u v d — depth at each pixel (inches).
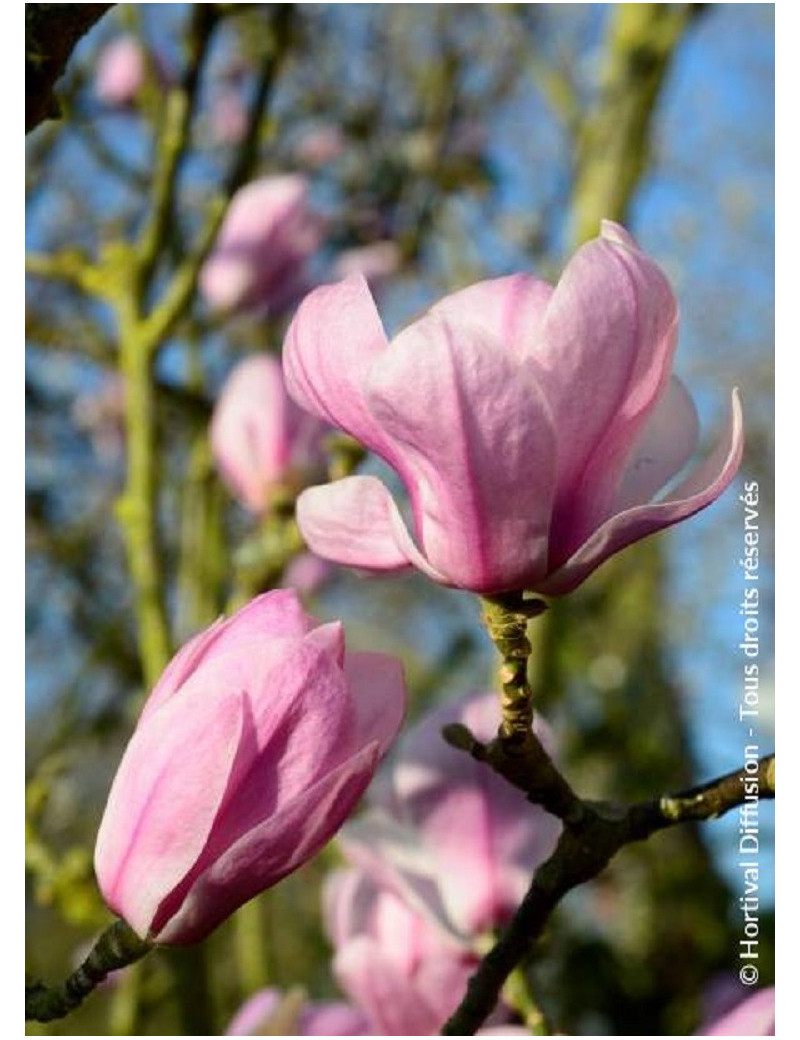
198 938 27.7
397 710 27.8
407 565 28.5
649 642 92.4
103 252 56.8
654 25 65.4
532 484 26.4
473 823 37.5
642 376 26.6
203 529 62.7
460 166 80.6
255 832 26.9
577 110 73.3
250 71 78.4
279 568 52.5
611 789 87.1
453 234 83.9
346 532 28.7
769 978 68.2
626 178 65.1
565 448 26.5
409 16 86.0
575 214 66.0
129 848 27.6
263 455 54.2
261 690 27.3
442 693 88.8
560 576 27.1
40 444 83.4
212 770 27.2
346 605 119.3
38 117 31.9
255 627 27.9
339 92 85.2
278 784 27.3
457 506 26.7
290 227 64.8
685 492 27.7
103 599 81.1
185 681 27.8
